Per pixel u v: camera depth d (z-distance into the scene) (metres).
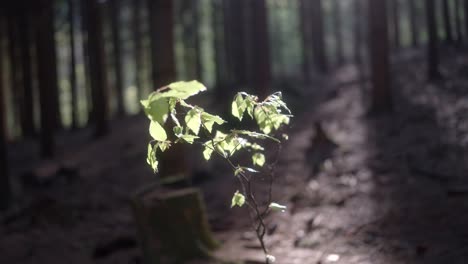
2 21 22.28
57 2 22.34
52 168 13.04
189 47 26.28
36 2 15.64
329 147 10.17
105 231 8.12
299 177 8.89
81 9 21.78
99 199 10.26
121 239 7.05
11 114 26.42
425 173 7.52
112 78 26.39
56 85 21.64
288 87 17.36
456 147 8.41
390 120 11.41
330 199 7.45
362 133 11.01
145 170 12.24
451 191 6.49
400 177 7.73
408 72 16.20
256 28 13.77
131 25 26.27
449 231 5.52
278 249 6.02
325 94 17.55
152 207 5.61
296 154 10.41
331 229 6.31
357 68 22.08
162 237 5.58
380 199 7.02
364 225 6.23
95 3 17.20
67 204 9.36
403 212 6.36
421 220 6.01
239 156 10.78
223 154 2.38
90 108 21.69
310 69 25.66
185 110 2.21
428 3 14.61
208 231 5.98
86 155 14.88
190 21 26.09
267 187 8.73
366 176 8.16
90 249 7.38
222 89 18.92
